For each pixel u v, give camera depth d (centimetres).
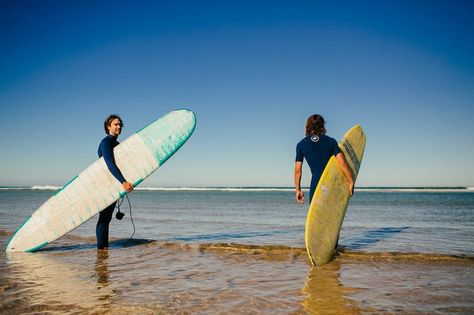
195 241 606
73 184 532
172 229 789
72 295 295
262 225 864
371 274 357
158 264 414
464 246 530
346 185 470
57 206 527
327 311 254
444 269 376
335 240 433
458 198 2861
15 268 400
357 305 266
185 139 555
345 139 522
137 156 536
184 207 1708
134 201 2511
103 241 516
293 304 269
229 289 310
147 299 283
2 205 1792
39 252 507
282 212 1336
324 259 407
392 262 409
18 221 942
